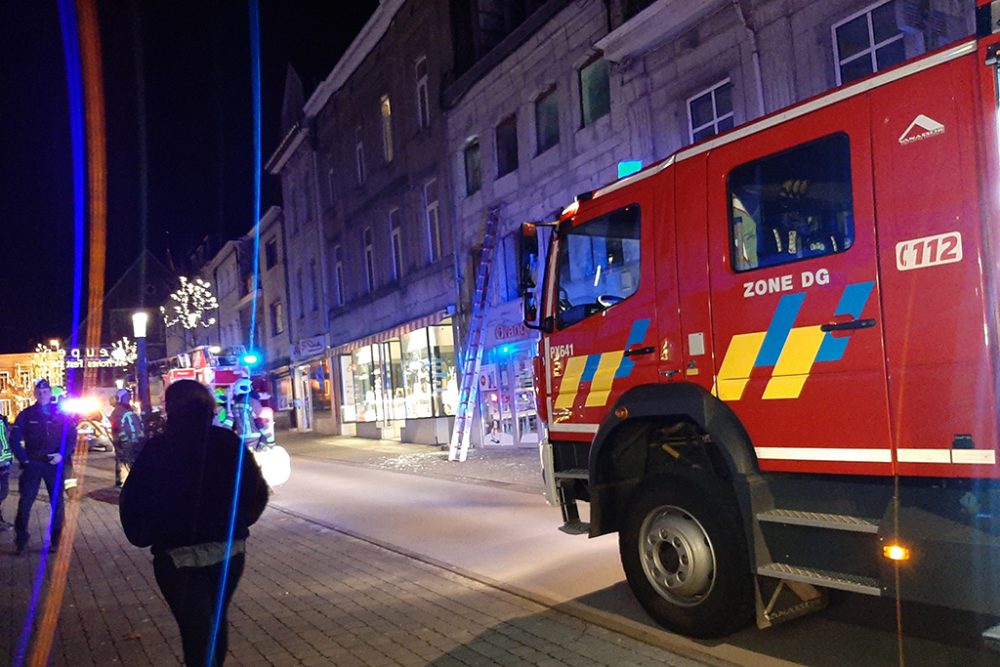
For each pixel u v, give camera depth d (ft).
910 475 12.68
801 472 14.38
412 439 72.33
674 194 16.79
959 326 12.10
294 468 57.62
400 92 72.28
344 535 29.96
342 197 87.97
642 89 43.52
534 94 53.57
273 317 116.26
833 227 13.89
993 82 11.81
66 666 16.89
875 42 32.27
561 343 19.88
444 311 64.49
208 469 12.80
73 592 23.16
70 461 30.96
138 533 12.62
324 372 97.04
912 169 12.80
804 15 34.86
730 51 38.37
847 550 13.65
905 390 12.73
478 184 62.13
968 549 11.84
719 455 16.61
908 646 15.26
